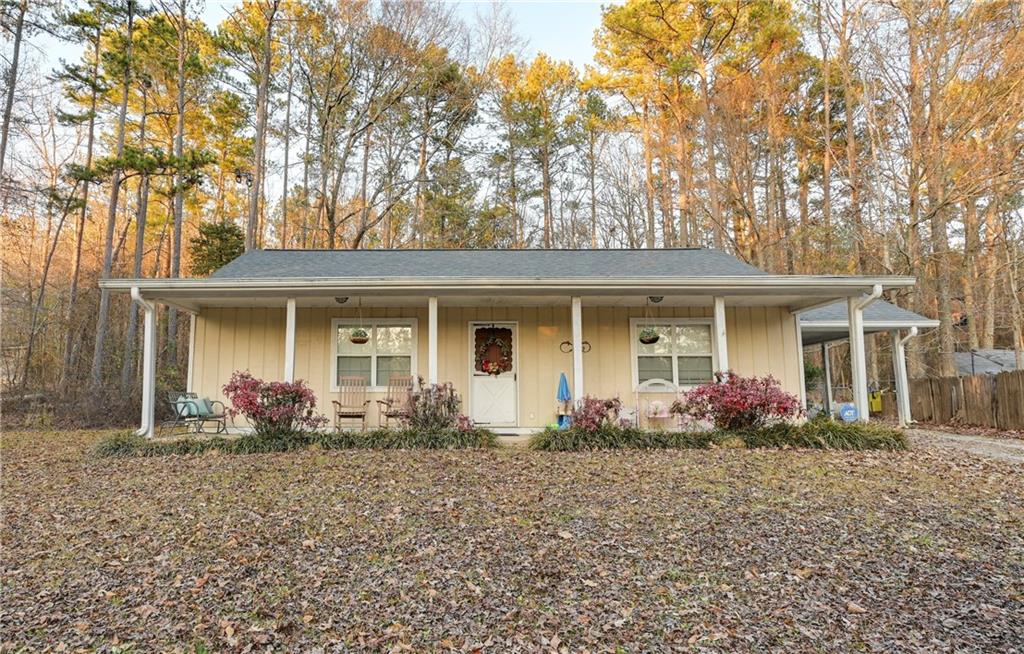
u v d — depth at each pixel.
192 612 3.65
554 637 3.29
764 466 7.39
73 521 5.53
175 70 18.77
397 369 11.14
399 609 3.64
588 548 4.59
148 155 17.03
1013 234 20.16
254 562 4.39
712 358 11.16
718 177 22.17
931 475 6.92
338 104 21.16
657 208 28.11
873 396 17.52
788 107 22.41
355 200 24.47
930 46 16.83
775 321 11.30
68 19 16.75
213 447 8.87
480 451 8.62
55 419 15.47
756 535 4.84
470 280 9.25
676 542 4.71
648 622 3.45
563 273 10.54
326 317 11.20
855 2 18.86
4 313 20.33
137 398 16.28
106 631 3.44
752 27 19.91
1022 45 14.92
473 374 11.14
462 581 4.02
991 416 12.84
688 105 22.05
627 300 10.62
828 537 4.78
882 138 19.05
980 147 15.91
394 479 6.80
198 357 10.99
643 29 20.28
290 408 9.16
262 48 20.36
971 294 21.31
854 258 21.22
